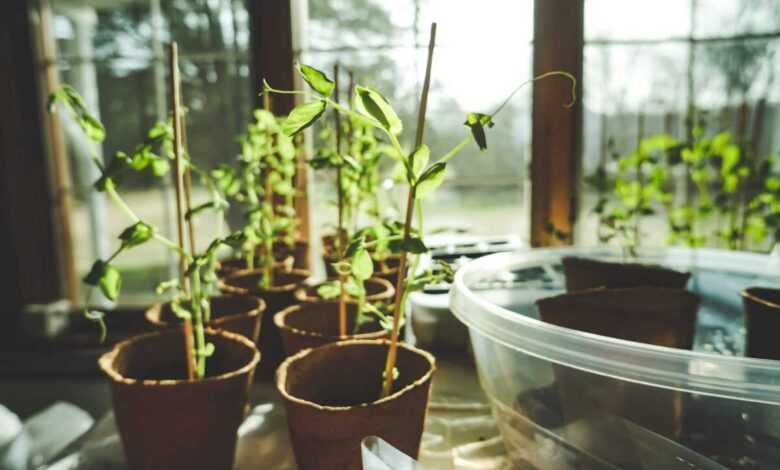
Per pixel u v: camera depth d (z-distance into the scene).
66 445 1.26
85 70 1.85
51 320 1.82
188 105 1.80
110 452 1.22
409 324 1.66
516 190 2.00
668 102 1.71
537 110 1.65
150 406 0.91
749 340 1.02
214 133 1.81
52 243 1.83
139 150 0.96
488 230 3.93
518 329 0.82
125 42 1.82
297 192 1.75
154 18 1.79
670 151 1.59
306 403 0.83
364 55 1.73
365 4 1.77
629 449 0.84
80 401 1.48
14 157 1.76
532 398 0.91
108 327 1.88
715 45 1.65
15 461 1.09
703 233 1.76
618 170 1.66
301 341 1.11
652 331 1.04
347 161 1.08
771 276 1.17
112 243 2.44
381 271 1.57
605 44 1.66
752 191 1.68
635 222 1.83
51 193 1.82
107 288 0.87
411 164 0.76
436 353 1.63
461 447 1.16
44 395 1.52
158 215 1.92
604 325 1.05
